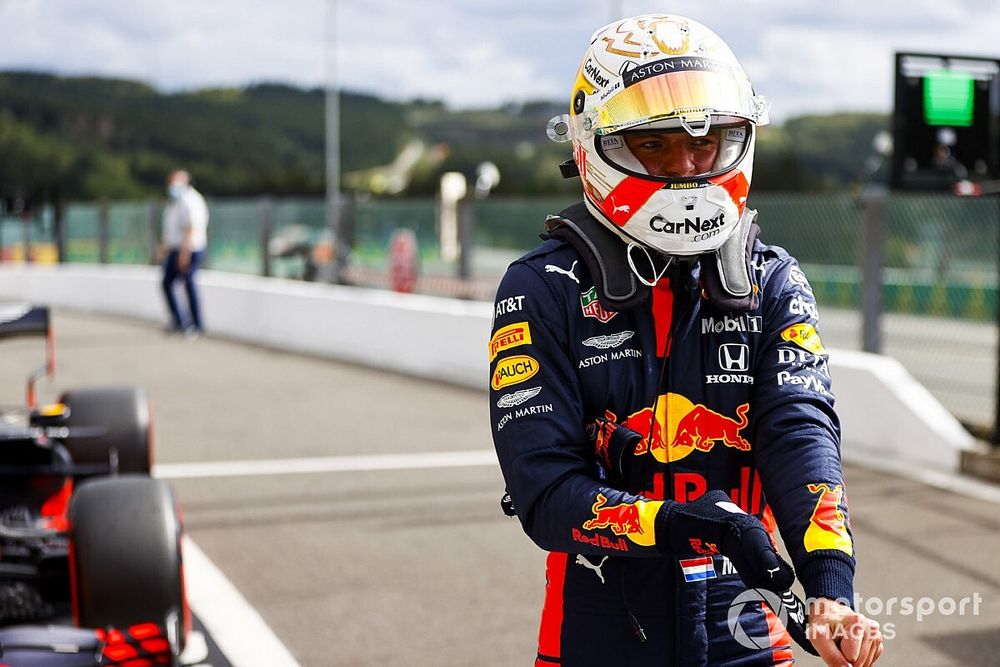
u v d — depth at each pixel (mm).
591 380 1803
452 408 8727
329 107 33594
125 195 108500
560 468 1733
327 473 6488
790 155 72375
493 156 150625
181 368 11000
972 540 5094
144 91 161375
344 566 4773
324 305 12203
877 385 6801
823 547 1629
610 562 1812
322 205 16453
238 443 7352
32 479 4031
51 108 129000
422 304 10734
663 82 1760
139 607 3252
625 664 1805
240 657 3809
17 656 2592
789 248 13930
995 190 6535
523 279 1834
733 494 1827
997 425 6430
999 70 6617
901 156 6527
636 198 1767
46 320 4289
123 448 4508
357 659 3793
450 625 4105
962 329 13773
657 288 1823
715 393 1805
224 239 17344
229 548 5031
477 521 5465
